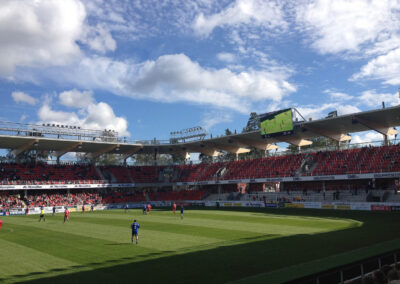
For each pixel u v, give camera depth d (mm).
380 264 13102
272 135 62188
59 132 67312
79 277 14930
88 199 70250
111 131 75188
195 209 59844
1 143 62938
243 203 64188
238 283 11797
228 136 69750
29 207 60562
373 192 50438
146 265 16906
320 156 63594
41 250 21531
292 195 61156
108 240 25078
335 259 14812
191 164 86438
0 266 17172
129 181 79375
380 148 56438
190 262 17297
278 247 20766
